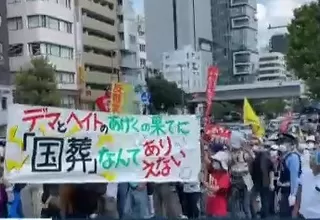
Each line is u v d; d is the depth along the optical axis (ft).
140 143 25.16
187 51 456.86
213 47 540.11
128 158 24.97
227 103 363.76
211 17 537.65
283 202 39.27
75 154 24.39
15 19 199.41
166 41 500.33
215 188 35.60
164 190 33.55
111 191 31.04
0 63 179.32
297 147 43.04
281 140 46.19
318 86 163.73
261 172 42.04
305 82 179.52
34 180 23.86
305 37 163.12
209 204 35.86
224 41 553.64
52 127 24.14
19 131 23.75
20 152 23.75
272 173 42.34
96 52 251.80
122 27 281.33
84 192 26.81
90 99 234.79
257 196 43.04
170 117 25.41
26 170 23.79
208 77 54.90
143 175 25.12
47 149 24.03
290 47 168.35
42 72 158.61
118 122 24.98
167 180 25.20
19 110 23.79
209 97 54.90
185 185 35.86
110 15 267.59
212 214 35.60
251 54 557.74
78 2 227.81
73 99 221.46
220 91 363.56
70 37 219.41
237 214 39.40
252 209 41.57
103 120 24.80
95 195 26.94
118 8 281.54
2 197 29.78
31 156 23.86
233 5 550.36
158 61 499.10
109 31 264.52
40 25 198.39
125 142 25.02
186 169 25.38
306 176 23.62
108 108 59.21
